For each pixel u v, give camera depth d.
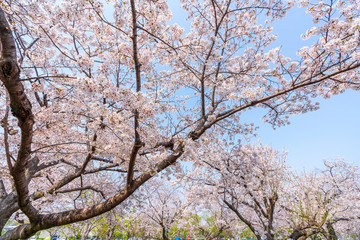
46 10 3.87
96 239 20.00
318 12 3.96
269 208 8.54
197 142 4.95
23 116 2.71
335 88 5.12
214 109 6.09
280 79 5.61
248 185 8.26
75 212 3.89
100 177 9.16
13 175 3.29
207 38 6.11
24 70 3.52
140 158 5.15
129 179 3.92
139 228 19.19
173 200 15.91
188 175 8.96
